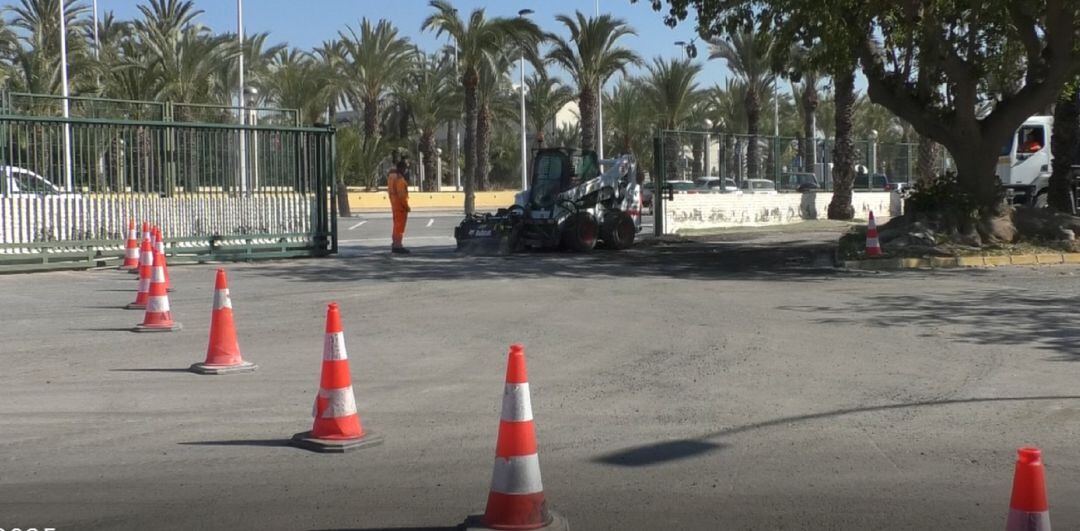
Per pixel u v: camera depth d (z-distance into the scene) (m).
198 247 20.42
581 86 43.62
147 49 40.47
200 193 20.47
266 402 8.25
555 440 7.16
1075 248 20.11
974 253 19.56
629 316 12.88
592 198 23.64
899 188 40.91
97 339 11.20
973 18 19.69
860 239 21.14
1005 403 8.12
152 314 11.77
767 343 10.86
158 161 19.95
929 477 6.30
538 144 40.91
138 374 9.30
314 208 22.14
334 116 60.75
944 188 21.19
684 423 7.60
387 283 16.72
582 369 9.55
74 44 40.56
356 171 52.75
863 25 20.11
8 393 8.52
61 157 18.80
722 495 6.00
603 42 42.69
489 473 6.41
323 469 6.50
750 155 34.38
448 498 5.93
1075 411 7.86
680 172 31.69
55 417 7.77
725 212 32.53
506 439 5.28
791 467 6.53
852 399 8.30
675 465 6.59
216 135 20.69
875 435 7.25
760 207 33.97
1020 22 19.89
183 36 37.97
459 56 43.59
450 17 41.34
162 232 19.95
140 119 19.88
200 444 7.06
